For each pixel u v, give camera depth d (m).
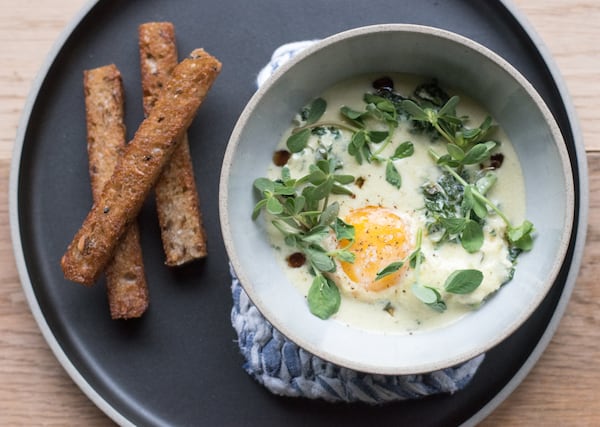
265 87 0.51
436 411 0.57
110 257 0.58
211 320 0.58
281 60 0.58
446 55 0.52
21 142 0.58
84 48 0.60
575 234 0.56
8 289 0.60
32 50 0.61
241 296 0.57
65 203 0.59
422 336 0.52
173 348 0.58
